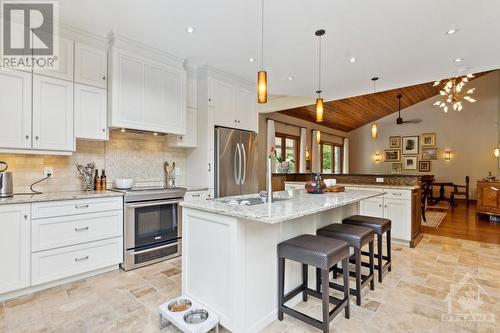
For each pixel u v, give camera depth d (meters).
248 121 4.42
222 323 1.82
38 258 2.34
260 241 1.87
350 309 2.10
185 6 2.34
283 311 1.95
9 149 2.40
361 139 11.36
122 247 2.87
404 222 3.93
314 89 4.75
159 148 3.79
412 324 1.90
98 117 2.90
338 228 2.36
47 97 2.58
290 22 2.58
